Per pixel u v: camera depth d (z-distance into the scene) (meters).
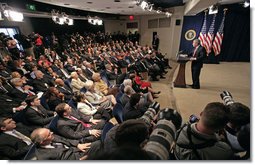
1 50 5.78
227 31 9.12
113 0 6.14
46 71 5.33
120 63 7.00
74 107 3.15
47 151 1.98
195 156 0.99
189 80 5.82
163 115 1.04
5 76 4.46
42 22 11.39
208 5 5.37
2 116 2.99
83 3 6.68
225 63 9.05
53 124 2.42
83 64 6.21
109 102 3.55
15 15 4.89
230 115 1.17
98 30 15.66
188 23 9.92
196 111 3.68
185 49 10.30
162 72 7.11
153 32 12.31
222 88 4.95
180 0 8.03
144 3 6.25
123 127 0.98
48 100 3.38
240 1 7.94
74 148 2.24
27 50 7.52
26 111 2.74
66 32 13.40
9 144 2.12
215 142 1.00
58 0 5.98
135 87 4.57
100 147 2.06
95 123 2.86
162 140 0.81
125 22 14.62
